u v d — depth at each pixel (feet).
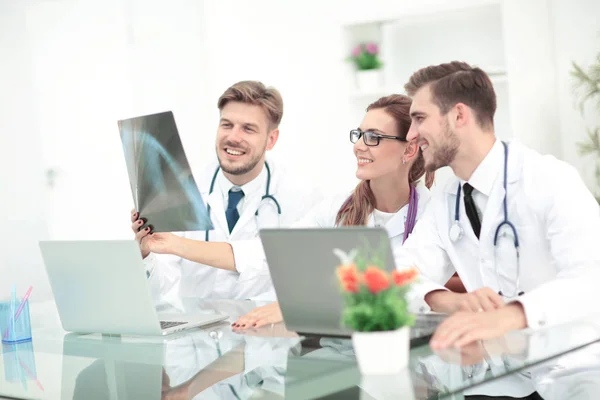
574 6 12.76
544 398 5.85
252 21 16.46
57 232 16.33
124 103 16.94
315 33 15.72
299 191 9.13
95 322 6.15
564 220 6.31
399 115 7.52
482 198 6.84
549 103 13.12
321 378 4.26
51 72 16.34
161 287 8.57
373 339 4.12
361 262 4.17
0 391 4.85
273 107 8.68
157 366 4.98
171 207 6.70
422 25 14.87
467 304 5.54
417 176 7.77
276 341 5.23
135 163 6.70
